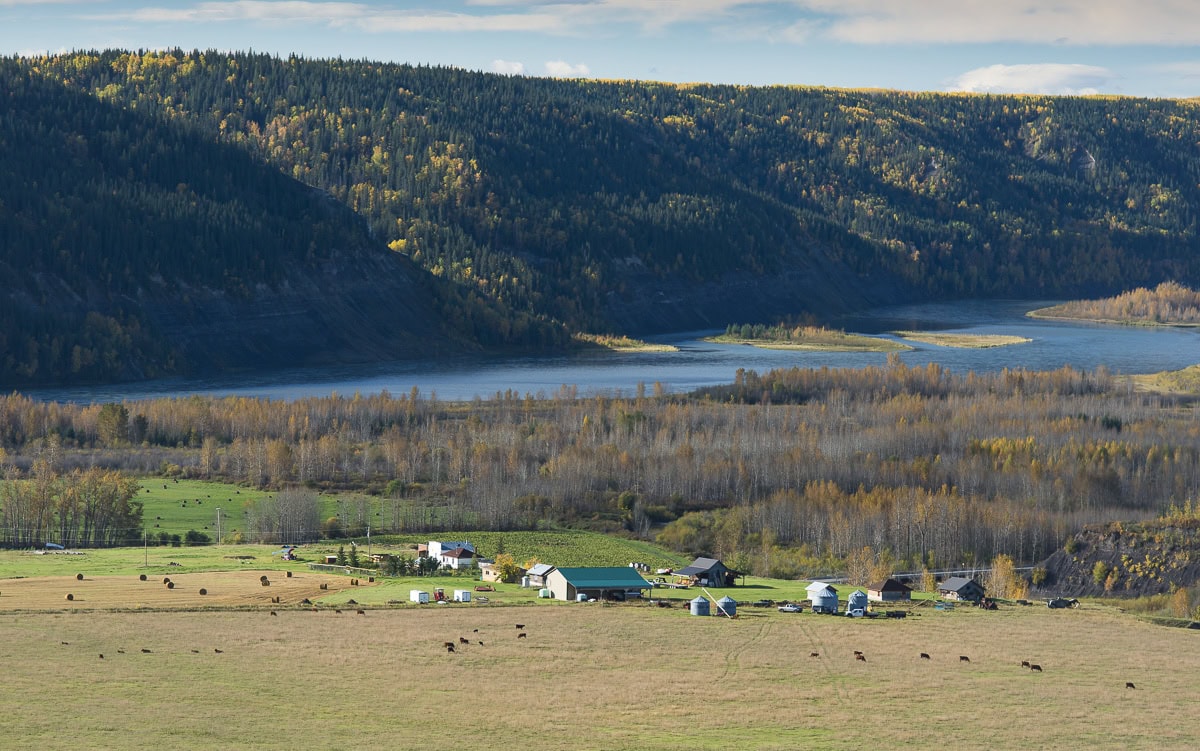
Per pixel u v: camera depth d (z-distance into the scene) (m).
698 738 146.50
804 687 171.62
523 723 149.75
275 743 138.12
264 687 161.38
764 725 153.00
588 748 140.88
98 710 147.62
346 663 175.75
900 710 161.88
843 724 154.62
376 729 145.12
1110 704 168.00
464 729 146.38
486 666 177.00
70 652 175.38
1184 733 155.88
